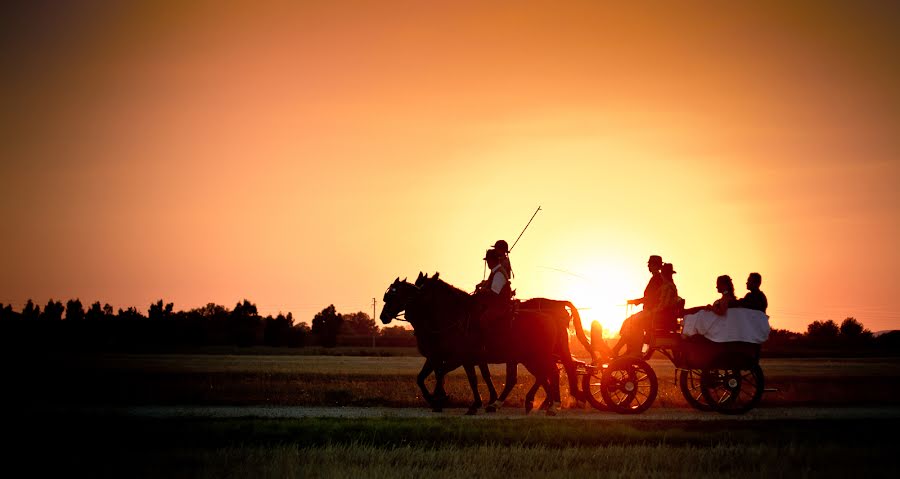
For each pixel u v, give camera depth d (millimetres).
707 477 13219
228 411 21156
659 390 27750
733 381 21094
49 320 162500
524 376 41656
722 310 21031
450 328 21203
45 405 22422
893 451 15109
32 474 13242
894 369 58812
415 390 28125
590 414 21219
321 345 148875
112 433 16766
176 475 13156
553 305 22188
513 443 16156
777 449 15039
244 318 175250
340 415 20234
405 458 14359
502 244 21562
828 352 114000
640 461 14039
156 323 156750
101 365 57375
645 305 21859
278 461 13922
